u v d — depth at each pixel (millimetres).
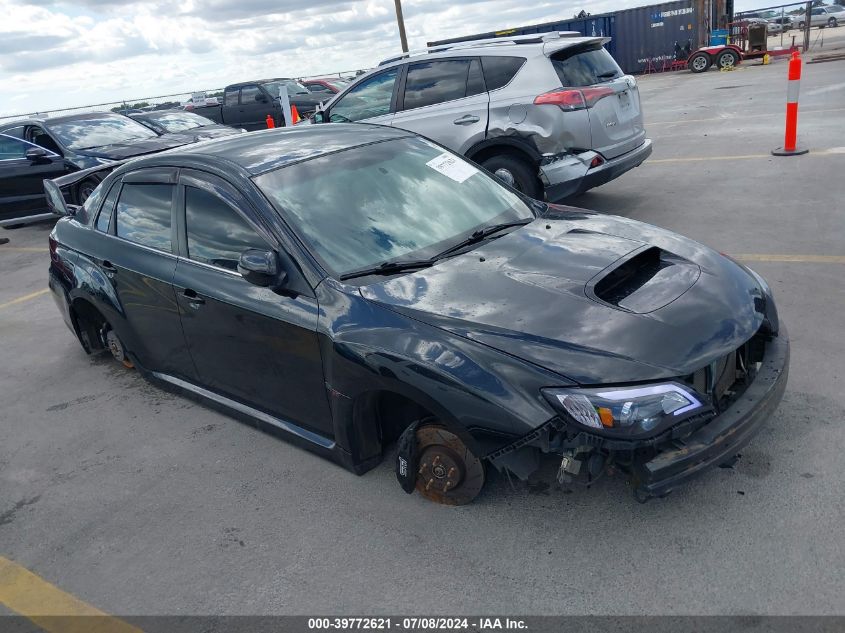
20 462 4051
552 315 2742
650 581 2531
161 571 2971
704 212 6945
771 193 7250
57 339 6031
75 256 4633
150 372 4473
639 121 7238
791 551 2572
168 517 3334
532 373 2537
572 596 2520
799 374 3729
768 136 10172
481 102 6879
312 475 3496
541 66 6672
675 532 2742
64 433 4320
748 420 2627
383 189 3637
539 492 3061
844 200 6645
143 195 4129
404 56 7625
